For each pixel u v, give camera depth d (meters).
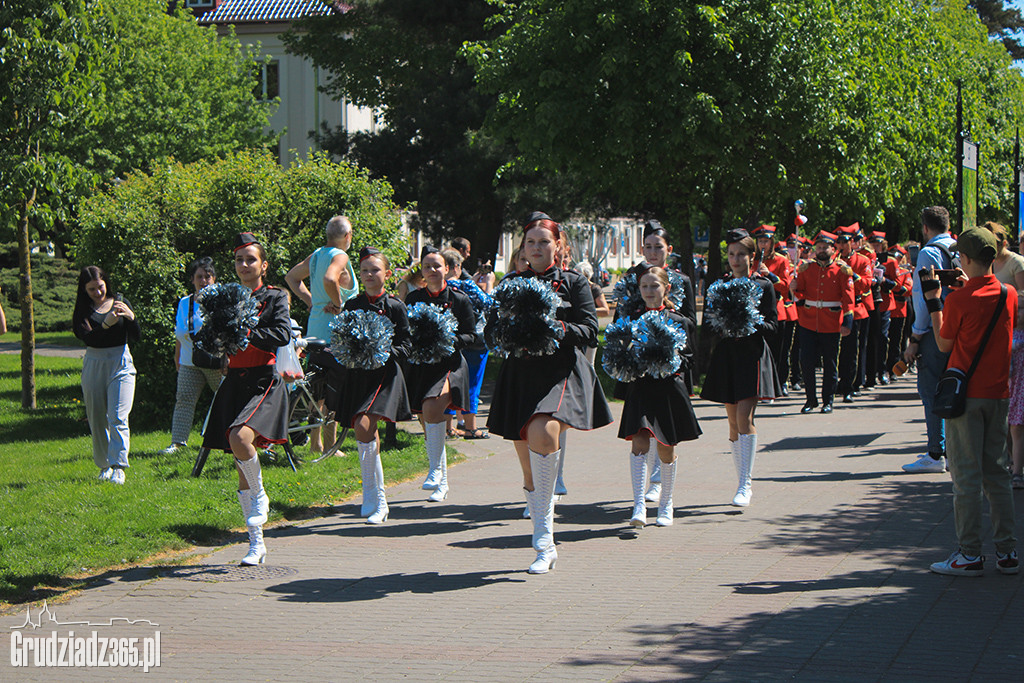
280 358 6.78
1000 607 5.26
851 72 16.61
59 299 31.48
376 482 7.79
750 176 16.48
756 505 7.90
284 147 44.03
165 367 12.80
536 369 6.32
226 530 7.48
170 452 10.50
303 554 6.84
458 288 9.48
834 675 4.38
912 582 5.74
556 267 6.79
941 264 8.40
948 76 24.48
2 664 4.86
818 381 18.72
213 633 5.29
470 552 6.82
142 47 32.12
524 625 5.27
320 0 44.28
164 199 12.77
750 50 15.42
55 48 13.06
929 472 8.97
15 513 7.82
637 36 15.66
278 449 10.21
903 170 20.50
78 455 10.91
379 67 28.61
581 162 16.33
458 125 23.41
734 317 7.54
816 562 6.22
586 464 10.12
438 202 23.08
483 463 10.19
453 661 4.77
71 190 14.05
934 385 8.87
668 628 5.12
